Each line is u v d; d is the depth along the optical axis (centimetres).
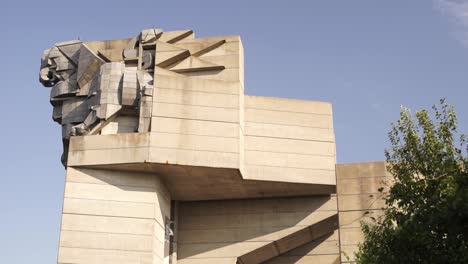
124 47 3991
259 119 3872
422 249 1908
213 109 3547
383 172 3488
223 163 3453
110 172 3456
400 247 1948
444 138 2291
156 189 3497
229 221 3984
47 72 4100
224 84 3619
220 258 3906
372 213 3406
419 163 2283
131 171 3484
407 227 1889
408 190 2052
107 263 3275
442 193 1870
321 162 3875
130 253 3319
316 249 3997
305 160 3853
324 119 3991
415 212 1917
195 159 3422
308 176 3812
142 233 3375
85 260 3259
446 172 2041
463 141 2205
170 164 3384
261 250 3928
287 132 3891
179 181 3666
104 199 3397
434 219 1761
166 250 3669
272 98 3950
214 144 3478
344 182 3519
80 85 3912
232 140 3512
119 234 3344
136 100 3641
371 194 3456
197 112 3516
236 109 3581
